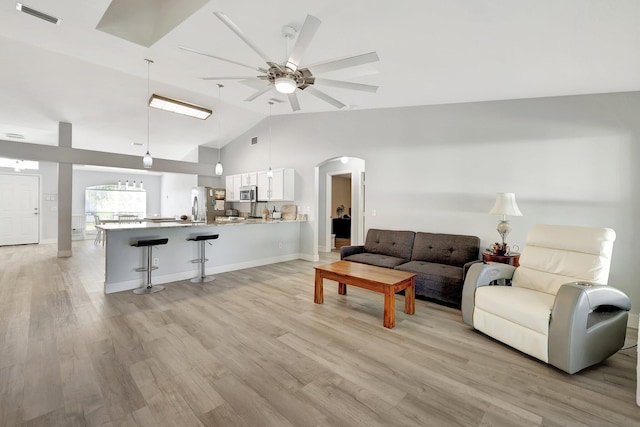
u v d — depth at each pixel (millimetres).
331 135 5395
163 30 2557
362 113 4949
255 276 4570
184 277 4352
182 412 1580
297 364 2070
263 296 3588
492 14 1860
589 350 1999
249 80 2723
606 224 2982
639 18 1732
